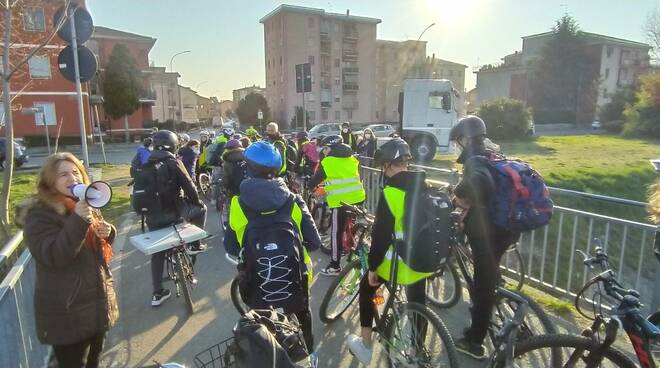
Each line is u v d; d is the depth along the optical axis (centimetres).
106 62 4294
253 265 254
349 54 6381
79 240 212
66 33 626
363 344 312
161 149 439
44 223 218
